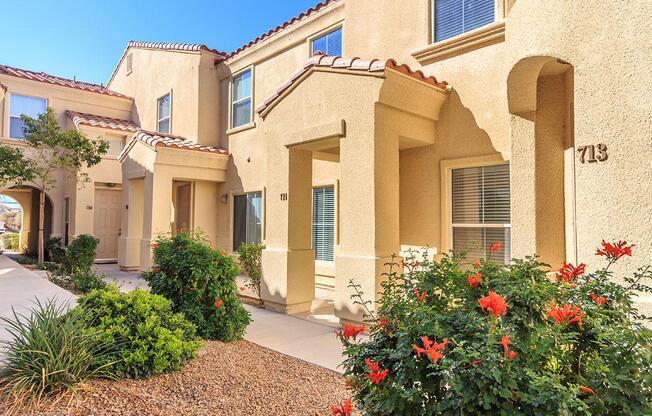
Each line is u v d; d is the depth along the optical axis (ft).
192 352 19.53
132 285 46.37
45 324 16.74
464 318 9.91
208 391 16.97
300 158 34.60
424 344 8.79
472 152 30.14
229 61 56.08
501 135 28.68
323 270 43.01
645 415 8.45
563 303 10.77
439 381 9.41
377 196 27.58
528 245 24.40
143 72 73.05
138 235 59.52
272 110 35.55
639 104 16.65
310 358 22.44
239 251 39.70
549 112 24.27
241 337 25.86
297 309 33.99
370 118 27.78
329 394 17.42
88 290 37.19
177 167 53.16
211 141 57.98
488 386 8.41
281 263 33.81
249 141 52.90
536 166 24.36
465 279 11.67
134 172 57.06
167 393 16.42
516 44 21.75
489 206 29.84
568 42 18.76
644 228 16.49
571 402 7.99
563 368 9.91
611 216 17.33
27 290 35.76
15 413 13.66
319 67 30.91
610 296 11.45
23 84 66.08
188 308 24.31
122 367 17.01
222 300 25.46
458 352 8.55
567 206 23.39
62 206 72.08
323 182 42.75
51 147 54.39
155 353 17.61
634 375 8.98
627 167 16.96
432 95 30.73
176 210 62.34
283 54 48.67
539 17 19.97
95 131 67.41
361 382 10.55
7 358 16.22
